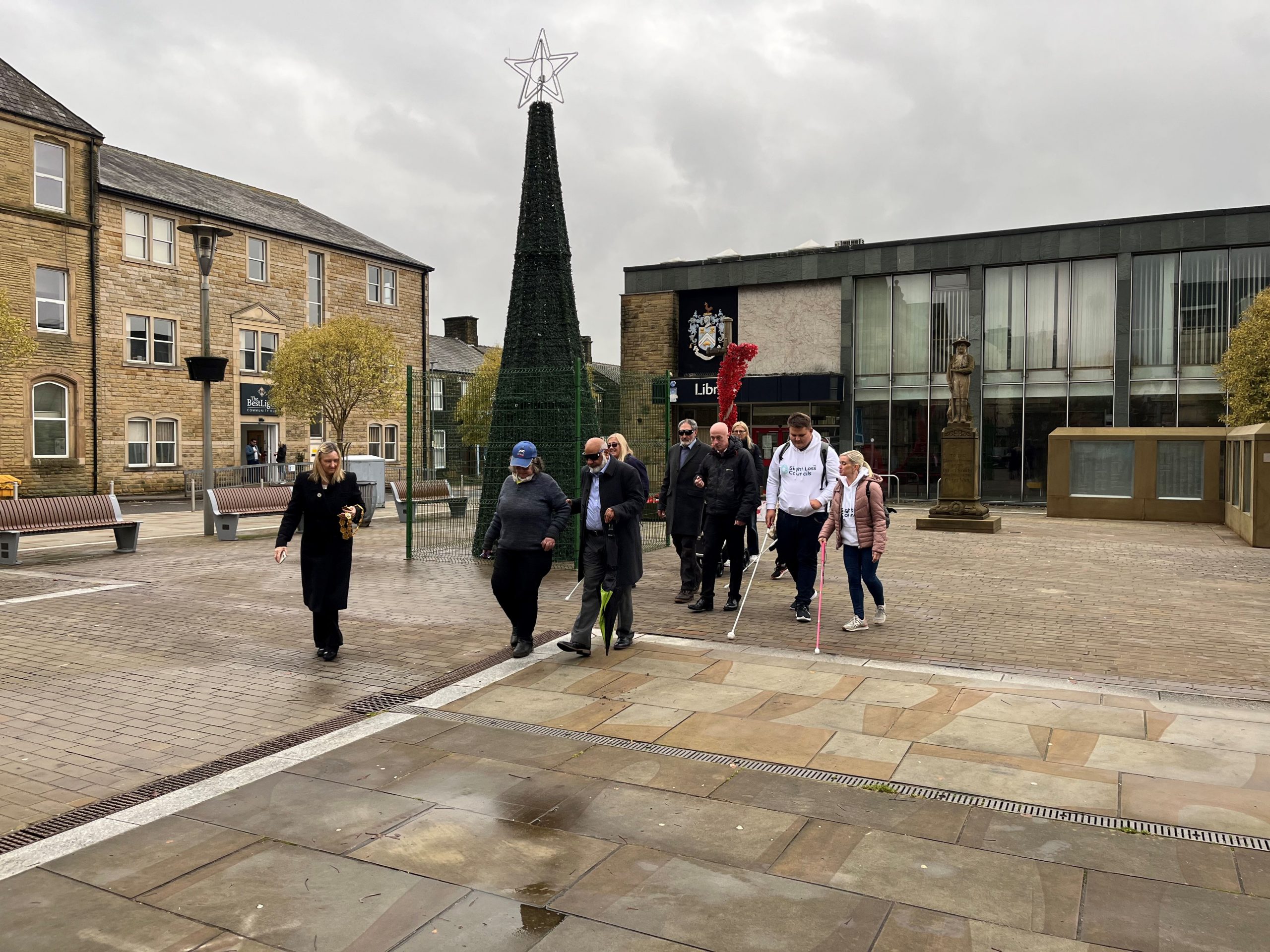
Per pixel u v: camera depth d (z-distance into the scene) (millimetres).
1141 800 4355
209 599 9898
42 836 4074
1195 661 7102
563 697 6176
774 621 8703
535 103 13289
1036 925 3266
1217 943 3133
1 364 24109
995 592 10430
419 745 5238
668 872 3693
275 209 37281
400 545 14836
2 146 26750
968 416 18828
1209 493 20562
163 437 31281
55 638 8039
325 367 29062
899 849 3879
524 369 12930
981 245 28047
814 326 30672
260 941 3211
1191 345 26109
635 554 7277
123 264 29906
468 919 3346
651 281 32594
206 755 5129
